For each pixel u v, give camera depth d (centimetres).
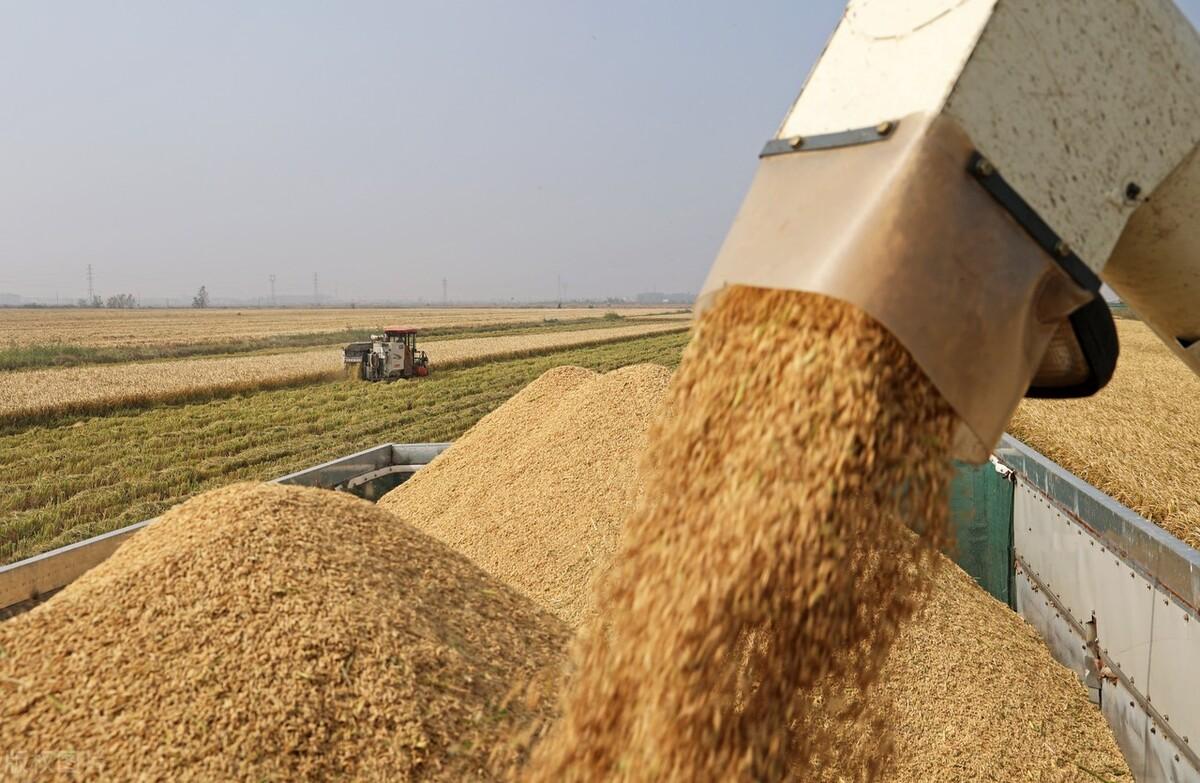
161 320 8288
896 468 165
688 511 184
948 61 150
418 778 215
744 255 163
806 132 170
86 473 1223
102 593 257
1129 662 356
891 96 157
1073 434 1109
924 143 145
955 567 523
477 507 606
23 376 2594
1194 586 287
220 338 5059
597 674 192
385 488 780
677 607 173
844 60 171
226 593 252
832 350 172
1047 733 368
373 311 12888
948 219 143
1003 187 146
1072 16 154
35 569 349
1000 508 582
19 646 238
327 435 1526
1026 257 147
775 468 168
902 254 141
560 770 186
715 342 201
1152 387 1716
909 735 348
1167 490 789
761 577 162
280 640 237
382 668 238
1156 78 159
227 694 222
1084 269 152
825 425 166
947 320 141
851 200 150
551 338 4700
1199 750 281
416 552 317
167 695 221
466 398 2066
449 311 12900
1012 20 150
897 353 169
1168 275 175
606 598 202
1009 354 146
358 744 218
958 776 331
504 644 283
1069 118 152
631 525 202
